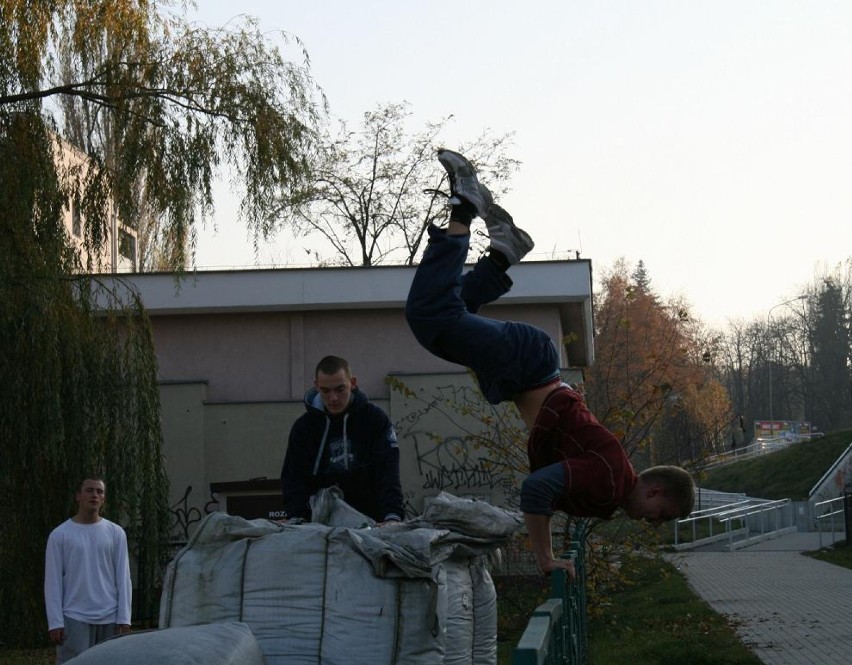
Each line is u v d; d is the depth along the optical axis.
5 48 12.69
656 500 4.06
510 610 13.64
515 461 13.40
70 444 13.30
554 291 20.66
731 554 26.83
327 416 6.02
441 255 4.15
